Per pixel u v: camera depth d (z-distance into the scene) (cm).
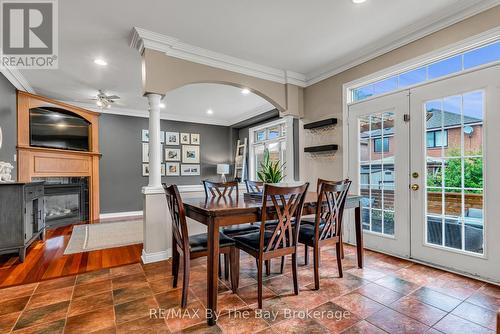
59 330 174
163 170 707
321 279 250
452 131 263
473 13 244
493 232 235
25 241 311
